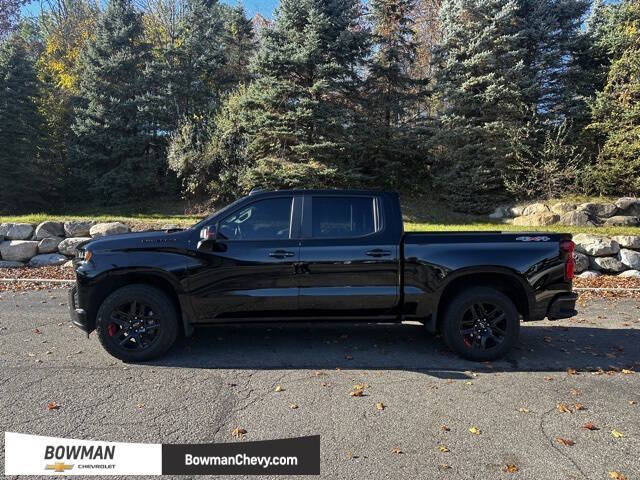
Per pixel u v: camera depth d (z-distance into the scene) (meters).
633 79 16.64
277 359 5.11
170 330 4.97
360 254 5.04
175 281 4.93
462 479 2.95
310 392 4.24
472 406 3.97
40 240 11.04
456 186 17.70
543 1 18.91
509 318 5.06
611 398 4.15
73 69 26.14
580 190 16.77
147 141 21.56
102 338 4.88
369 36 18.22
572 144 17.78
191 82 23.31
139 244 4.99
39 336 5.82
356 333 6.15
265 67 17.62
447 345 5.18
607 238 10.48
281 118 17.34
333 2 18.20
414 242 5.11
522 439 3.43
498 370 4.84
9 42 20.94
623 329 6.43
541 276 5.06
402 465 3.10
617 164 15.90
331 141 17.86
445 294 5.25
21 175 20.59
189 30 24.70
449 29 18.05
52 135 22.73
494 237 5.17
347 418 3.74
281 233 5.11
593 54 18.67
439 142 18.00
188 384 4.39
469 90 17.41
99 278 4.88
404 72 20.31
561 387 4.40
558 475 3.00
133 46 22.69
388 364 4.99
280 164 17.70
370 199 5.25
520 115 17.34
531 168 16.72
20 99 20.80
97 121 21.28
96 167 21.73
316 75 17.50
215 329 6.27
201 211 20.25
